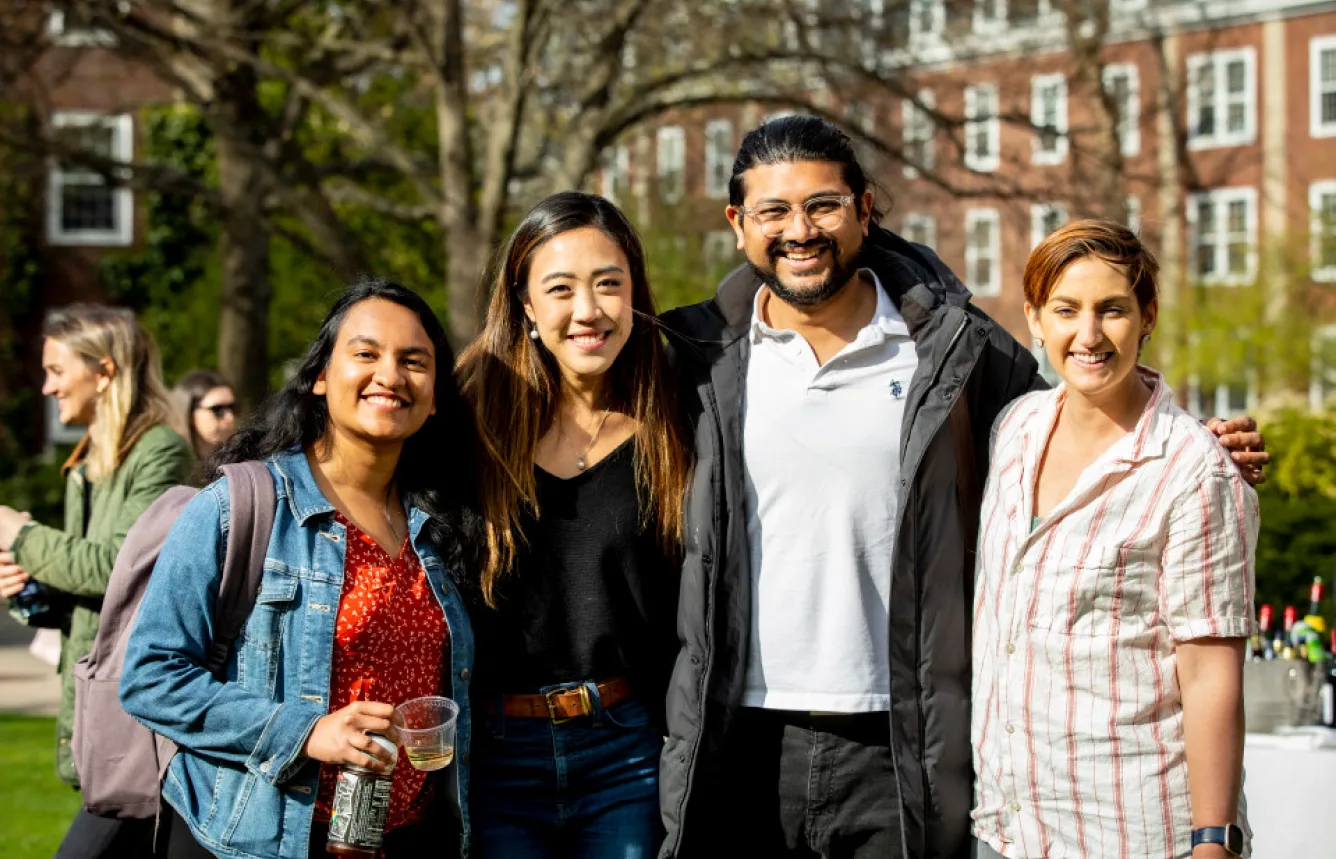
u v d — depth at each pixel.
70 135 14.34
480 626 3.17
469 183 12.76
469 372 3.31
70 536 3.84
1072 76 14.86
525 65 12.62
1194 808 2.63
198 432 5.51
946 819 3.03
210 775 2.75
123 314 4.11
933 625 3.07
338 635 2.78
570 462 3.27
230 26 12.23
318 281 22.12
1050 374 6.96
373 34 14.62
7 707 9.57
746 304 3.38
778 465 3.18
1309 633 4.21
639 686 3.29
